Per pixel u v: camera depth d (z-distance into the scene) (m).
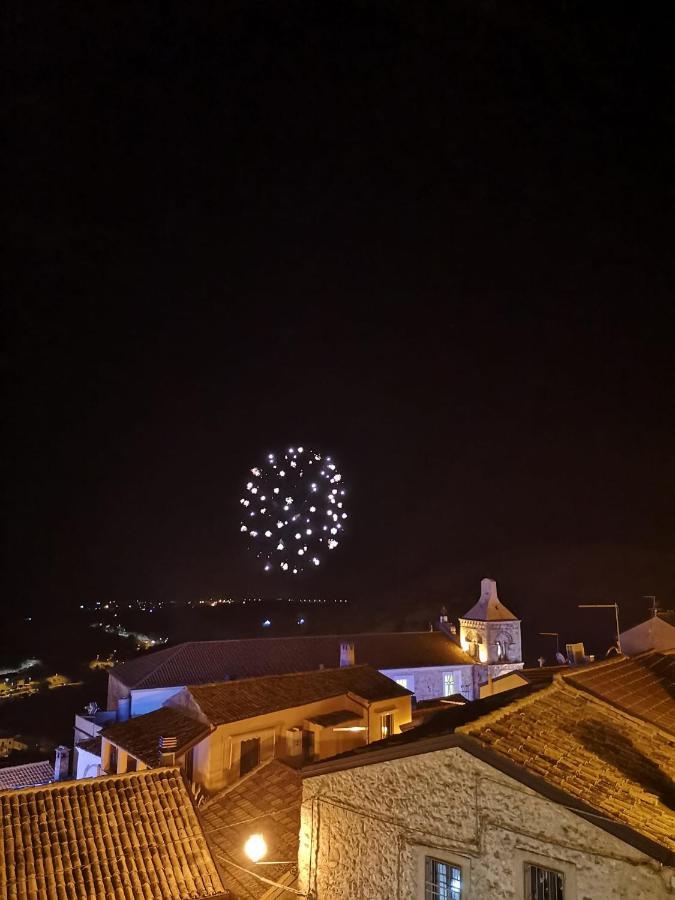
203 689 22.34
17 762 45.94
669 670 17.36
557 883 9.38
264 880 14.28
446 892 10.55
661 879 8.41
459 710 14.65
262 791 18.73
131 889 13.72
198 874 14.36
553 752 10.63
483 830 10.17
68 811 15.47
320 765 12.68
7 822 14.94
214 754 19.86
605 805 9.14
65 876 13.78
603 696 13.86
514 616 52.28
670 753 12.05
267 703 22.42
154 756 19.45
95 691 67.19
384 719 24.56
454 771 10.73
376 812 11.69
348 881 11.82
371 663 44.66
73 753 36.47
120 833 15.08
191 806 16.12
